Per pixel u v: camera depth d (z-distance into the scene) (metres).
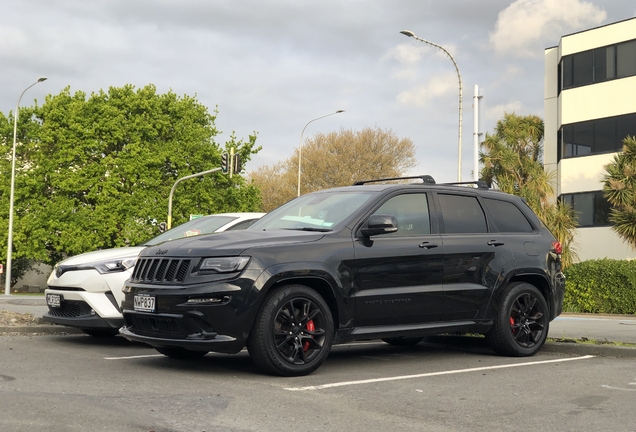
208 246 6.28
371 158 56.44
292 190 57.31
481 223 7.77
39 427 4.20
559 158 34.34
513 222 8.09
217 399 5.15
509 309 7.70
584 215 32.09
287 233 6.61
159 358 7.35
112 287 8.15
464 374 6.57
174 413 4.65
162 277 6.38
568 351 8.16
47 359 7.07
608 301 19.19
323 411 4.85
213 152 41.56
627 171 23.00
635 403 5.27
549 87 35.34
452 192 7.71
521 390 5.77
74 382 5.74
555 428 4.49
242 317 6.04
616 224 22.91
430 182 7.75
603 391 5.74
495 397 5.46
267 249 6.25
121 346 8.42
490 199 8.02
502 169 31.36
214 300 6.04
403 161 57.62
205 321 6.06
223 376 6.21
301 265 6.31
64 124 40.75
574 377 6.42
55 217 39.25
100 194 39.66
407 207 7.28
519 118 40.50
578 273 19.97
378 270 6.77
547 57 35.50
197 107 42.97
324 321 6.39
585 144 32.28
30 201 40.50
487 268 7.57
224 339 6.01
